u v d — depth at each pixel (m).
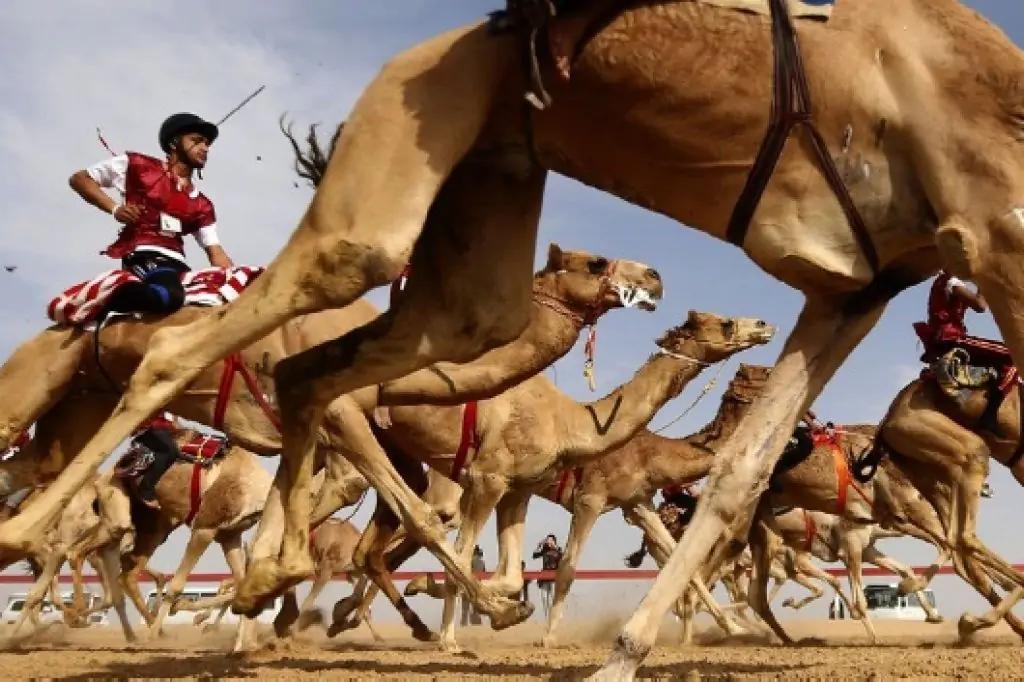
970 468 10.29
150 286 7.75
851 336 5.10
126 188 8.10
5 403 7.52
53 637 15.28
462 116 4.99
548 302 10.31
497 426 10.78
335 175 4.99
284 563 5.50
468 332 5.77
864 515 14.80
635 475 13.50
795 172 4.76
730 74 4.71
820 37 4.75
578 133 5.05
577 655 9.16
